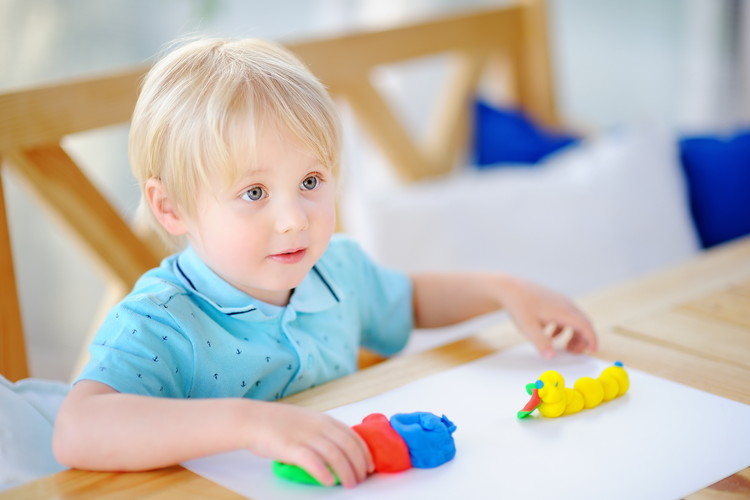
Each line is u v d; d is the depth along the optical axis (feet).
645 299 3.40
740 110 7.66
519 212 5.65
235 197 2.51
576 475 2.11
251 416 2.12
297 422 2.11
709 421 2.40
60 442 2.19
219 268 2.68
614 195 5.67
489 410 2.48
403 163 6.00
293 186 2.54
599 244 5.60
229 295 2.77
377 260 5.43
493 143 6.32
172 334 2.59
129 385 2.40
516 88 6.70
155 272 2.87
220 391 2.70
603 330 3.11
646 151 5.81
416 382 2.69
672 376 2.71
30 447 2.60
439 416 2.36
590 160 5.87
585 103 7.71
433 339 4.82
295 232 2.54
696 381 2.67
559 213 5.64
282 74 2.62
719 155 5.92
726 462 2.18
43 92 3.70
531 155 6.26
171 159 2.56
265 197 2.54
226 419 2.12
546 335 2.99
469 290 3.39
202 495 2.05
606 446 2.25
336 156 2.74
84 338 5.63
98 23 5.06
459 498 2.01
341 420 2.43
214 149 2.46
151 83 2.66
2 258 3.45
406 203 5.54
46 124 3.72
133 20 5.19
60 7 4.90
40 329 5.42
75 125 3.83
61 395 2.89
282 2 5.86
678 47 7.81
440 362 2.85
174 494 2.06
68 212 3.94
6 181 5.09
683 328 3.11
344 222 5.03
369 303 3.42
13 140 3.61
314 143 2.54
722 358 2.85
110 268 4.15
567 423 2.39
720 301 3.35
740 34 7.51
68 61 4.99
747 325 3.13
